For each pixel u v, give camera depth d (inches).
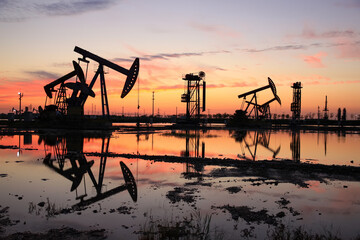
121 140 1501.0
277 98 3437.5
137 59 2148.1
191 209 391.9
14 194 462.0
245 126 3631.9
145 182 551.8
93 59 2257.6
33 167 700.7
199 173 641.0
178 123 3686.0
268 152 1074.7
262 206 410.0
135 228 321.4
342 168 695.7
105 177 594.6
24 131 2074.3
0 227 321.1
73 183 539.8
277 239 290.0
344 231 323.6
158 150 1088.2
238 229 323.9
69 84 2326.5
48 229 317.4
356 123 5418.3
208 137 1844.2
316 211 391.5
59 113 2640.3
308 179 587.8
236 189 500.1
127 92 2217.0
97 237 297.1
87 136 1720.0
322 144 1430.9
